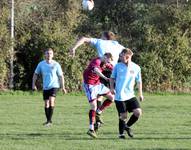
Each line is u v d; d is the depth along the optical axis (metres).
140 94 25.48
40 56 62.94
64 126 30.45
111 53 28.06
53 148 22.14
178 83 68.38
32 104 46.62
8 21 62.88
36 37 63.44
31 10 68.50
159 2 81.31
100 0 84.62
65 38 62.91
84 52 63.62
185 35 69.25
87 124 31.67
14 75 63.38
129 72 24.98
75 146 22.73
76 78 63.22
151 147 22.75
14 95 58.09
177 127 30.59
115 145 23.16
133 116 25.44
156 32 68.62
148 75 66.69
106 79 26.81
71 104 47.41
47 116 31.03
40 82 62.50
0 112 39.06
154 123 32.66
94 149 21.98
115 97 25.28
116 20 83.38
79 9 72.06
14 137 25.50
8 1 66.50
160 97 59.12
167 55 67.62
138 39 70.69
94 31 79.06
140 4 83.12
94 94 27.11
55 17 68.50
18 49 63.34
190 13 69.69
